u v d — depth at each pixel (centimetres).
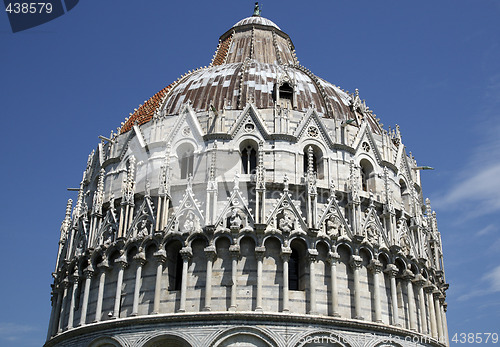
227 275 4394
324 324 4253
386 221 5025
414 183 5978
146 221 4722
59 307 5041
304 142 5081
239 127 5062
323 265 4531
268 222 4522
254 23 7312
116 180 5291
